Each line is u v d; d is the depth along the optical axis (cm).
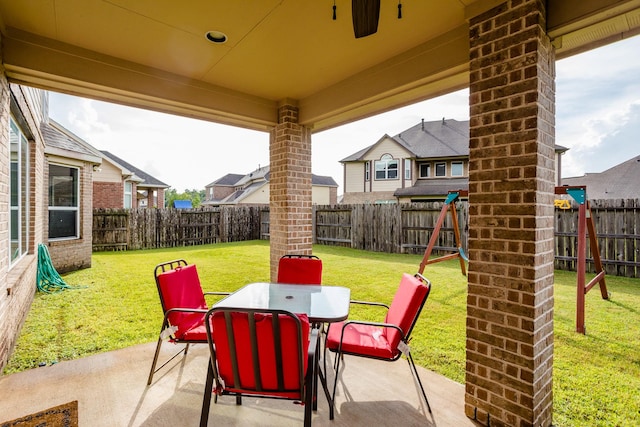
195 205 4447
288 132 412
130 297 499
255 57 302
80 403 229
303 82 361
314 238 1195
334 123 429
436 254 894
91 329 372
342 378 268
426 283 243
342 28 253
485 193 211
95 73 290
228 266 762
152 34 262
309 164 435
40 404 227
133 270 705
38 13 233
